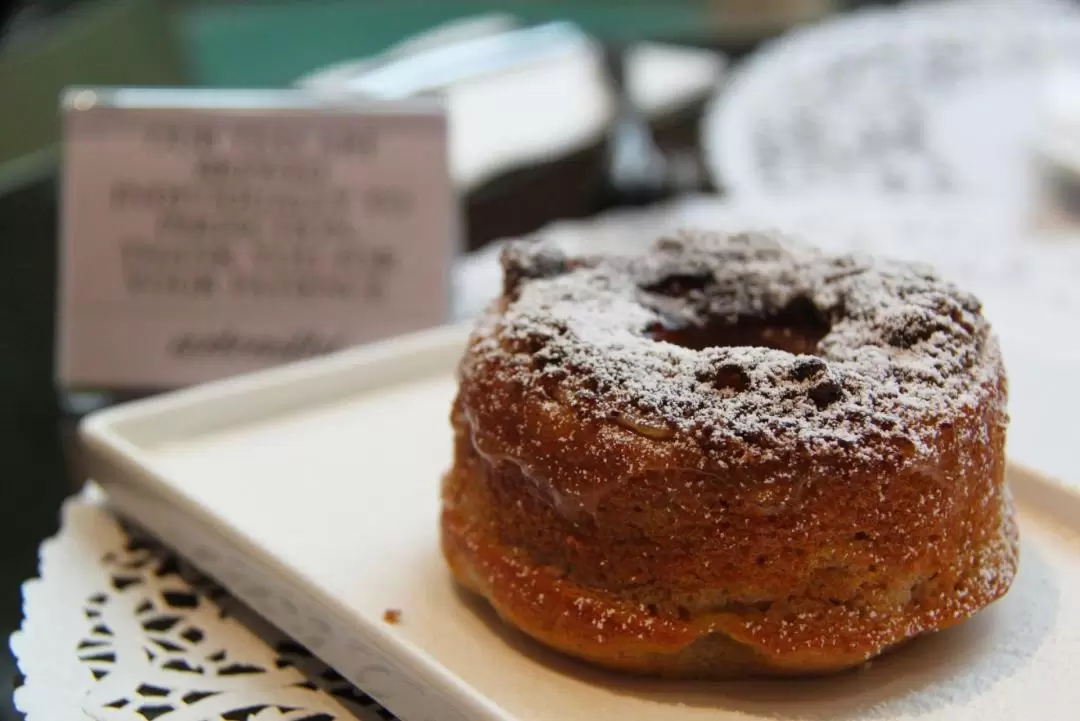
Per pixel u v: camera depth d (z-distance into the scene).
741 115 0.68
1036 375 0.49
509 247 0.43
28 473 0.49
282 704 0.40
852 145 0.66
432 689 0.38
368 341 0.52
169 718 0.40
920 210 0.60
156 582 0.44
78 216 0.52
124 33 0.59
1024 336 0.52
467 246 0.60
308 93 0.54
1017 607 0.41
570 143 0.65
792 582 0.39
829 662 0.39
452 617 0.41
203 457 0.46
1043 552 0.43
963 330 0.41
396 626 0.41
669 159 0.66
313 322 0.52
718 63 0.76
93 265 0.52
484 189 0.62
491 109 0.68
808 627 0.39
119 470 0.44
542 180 0.64
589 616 0.39
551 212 0.62
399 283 0.52
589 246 0.57
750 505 0.38
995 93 0.69
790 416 0.39
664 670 0.40
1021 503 0.44
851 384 0.39
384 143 0.52
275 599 0.41
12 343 0.54
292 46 0.60
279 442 0.47
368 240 0.52
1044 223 0.59
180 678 0.41
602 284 0.43
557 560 0.40
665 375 0.40
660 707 0.39
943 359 0.40
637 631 0.39
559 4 0.61
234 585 0.42
